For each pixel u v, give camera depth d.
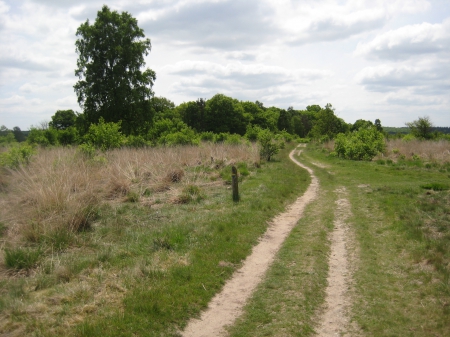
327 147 37.59
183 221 8.95
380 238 7.69
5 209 8.77
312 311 4.95
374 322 4.57
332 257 6.98
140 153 17.66
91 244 7.35
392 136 42.94
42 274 5.75
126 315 4.56
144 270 5.82
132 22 36.62
